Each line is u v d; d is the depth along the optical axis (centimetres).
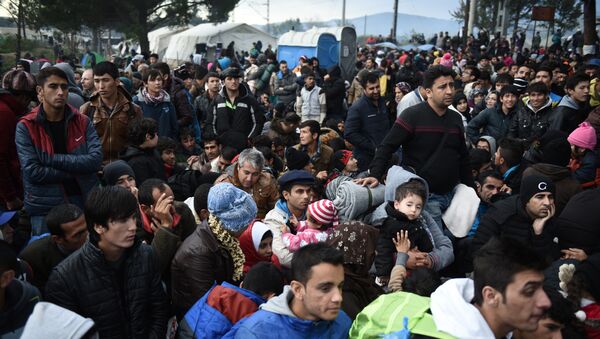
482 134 801
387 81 1480
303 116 1198
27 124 443
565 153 530
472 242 426
